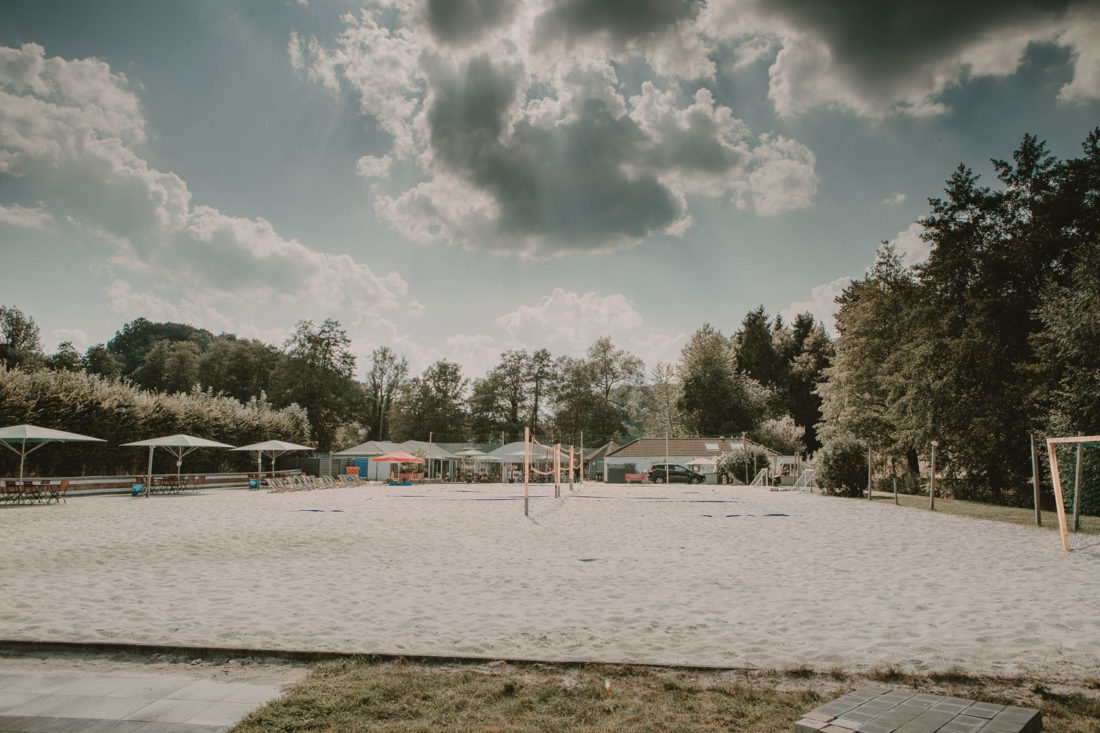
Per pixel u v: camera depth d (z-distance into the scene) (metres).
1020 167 30.19
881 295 40.47
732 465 47.53
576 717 3.75
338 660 4.90
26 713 3.84
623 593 7.50
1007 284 29.45
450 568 9.31
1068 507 20.22
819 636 5.61
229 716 3.82
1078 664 4.77
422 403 85.44
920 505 22.62
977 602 6.99
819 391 48.09
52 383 28.81
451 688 4.24
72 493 27.86
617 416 87.06
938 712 3.50
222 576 8.62
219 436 40.97
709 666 4.65
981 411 28.02
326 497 29.44
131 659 4.97
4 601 7.00
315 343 66.19
